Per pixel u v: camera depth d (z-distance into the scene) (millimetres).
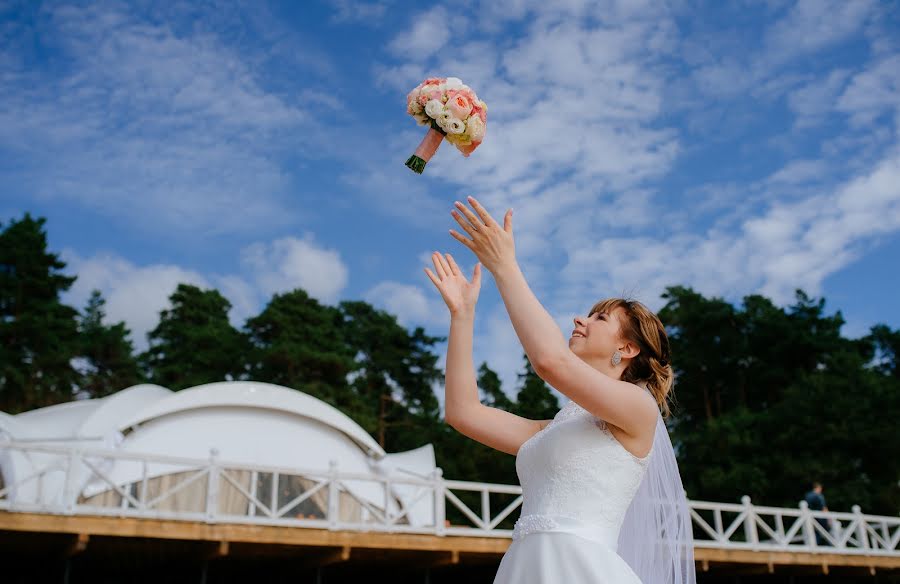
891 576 15688
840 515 14930
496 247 2266
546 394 38469
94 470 10102
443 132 2750
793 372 39375
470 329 2707
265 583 12500
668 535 2633
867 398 30891
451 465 33938
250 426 14328
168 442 13742
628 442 2244
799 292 41500
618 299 2676
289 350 36250
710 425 32156
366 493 14531
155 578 12094
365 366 41812
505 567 2256
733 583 15062
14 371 36219
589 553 2129
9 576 11398
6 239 41969
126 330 42250
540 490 2281
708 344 41062
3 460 12938
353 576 12977
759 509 14055
